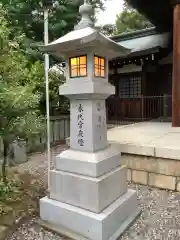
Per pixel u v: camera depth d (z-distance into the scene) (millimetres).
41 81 5727
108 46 2479
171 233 2572
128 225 2703
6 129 3213
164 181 3828
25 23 7293
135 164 4113
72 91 2586
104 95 2697
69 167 2686
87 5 2746
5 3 6508
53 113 8000
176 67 5980
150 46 8938
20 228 2709
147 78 10031
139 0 6641
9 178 4113
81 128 2676
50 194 2850
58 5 7289
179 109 6098
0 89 2930
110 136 5047
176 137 4855
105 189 2539
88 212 2475
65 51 2590
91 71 2484
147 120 9062
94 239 2389
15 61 3406
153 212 3074
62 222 2645
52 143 7348
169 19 8555
